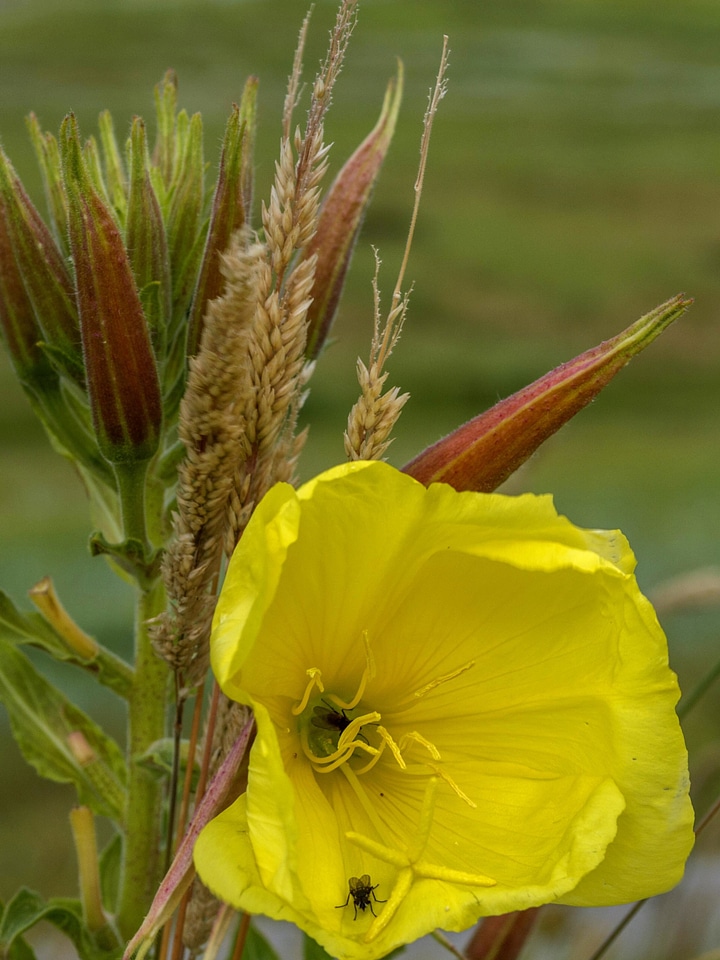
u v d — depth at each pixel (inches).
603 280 107.0
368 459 12.1
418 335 90.5
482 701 12.3
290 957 22.7
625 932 20.3
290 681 12.3
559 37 275.9
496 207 131.8
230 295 11.7
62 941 23.8
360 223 14.2
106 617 39.6
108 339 13.0
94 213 12.7
